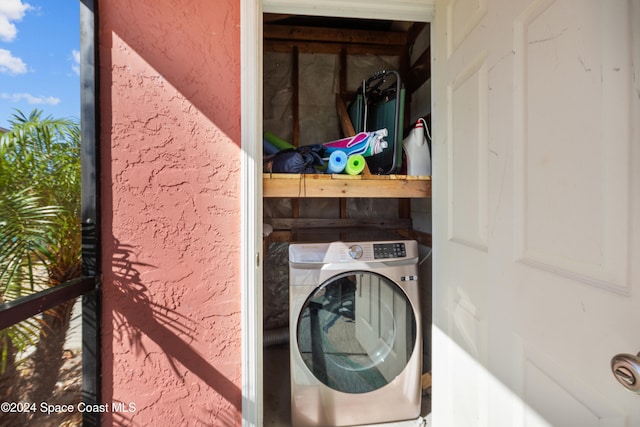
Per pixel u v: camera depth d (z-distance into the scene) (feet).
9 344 3.37
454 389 3.89
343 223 7.88
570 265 2.11
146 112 3.67
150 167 3.69
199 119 3.76
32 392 3.48
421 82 7.29
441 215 4.27
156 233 3.72
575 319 2.07
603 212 1.88
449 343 4.03
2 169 3.43
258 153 3.97
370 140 5.12
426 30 7.06
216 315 3.84
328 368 4.85
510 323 2.76
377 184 4.84
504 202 2.84
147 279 3.71
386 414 5.00
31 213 3.54
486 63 3.14
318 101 8.04
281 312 7.98
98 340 3.62
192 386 3.82
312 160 4.99
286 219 7.80
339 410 4.89
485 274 3.17
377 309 5.00
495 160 2.97
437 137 4.40
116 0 3.59
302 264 4.71
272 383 6.27
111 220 3.63
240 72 3.80
